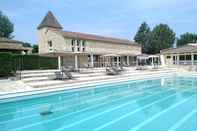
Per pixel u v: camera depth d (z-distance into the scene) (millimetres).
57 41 33844
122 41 45688
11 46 28109
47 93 13023
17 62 24406
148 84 18562
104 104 10859
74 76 19859
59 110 9688
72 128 7137
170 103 10812
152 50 78250
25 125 7555
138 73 25500
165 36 77562
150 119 7973
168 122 7535
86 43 35188
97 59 36219
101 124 7504
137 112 9102
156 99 11984
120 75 22625
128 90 15359
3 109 9867
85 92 14305
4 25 63344
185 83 19172
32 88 13578
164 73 27188
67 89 14273
